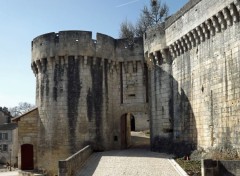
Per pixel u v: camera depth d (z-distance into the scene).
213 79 27.78
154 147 37.75
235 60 24.73
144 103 41.44
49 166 38.62
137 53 42.06
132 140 51.94
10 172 57.88
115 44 42.97
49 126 39.12
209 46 28.61
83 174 25.33
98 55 40.25
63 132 38.47
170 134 35.38
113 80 42.44
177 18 33.56
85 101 39.19
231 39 25.34
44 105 40.00
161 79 37.03
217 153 25.89
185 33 31.95
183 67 33.28
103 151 39.06
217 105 27.03
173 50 35.03
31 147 41.03
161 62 37.25
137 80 41.97
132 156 33.00
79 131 38.50
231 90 25.11
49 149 38.81
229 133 25.19
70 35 39.62
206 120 28.75
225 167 18.92
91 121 39.09
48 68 40.25
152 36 38.09
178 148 33.47
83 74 39.50
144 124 63.25
